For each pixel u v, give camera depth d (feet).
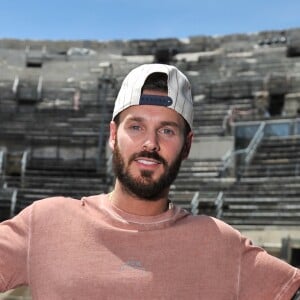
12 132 85.81
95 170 81.00
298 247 48.44
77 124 90.99
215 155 74.79
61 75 118.11
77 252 9.76
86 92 103.24
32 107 101.91
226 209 60.95
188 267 9.72
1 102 102.42
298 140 73.41
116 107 10.66
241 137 76.18
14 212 65.41
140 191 10.04
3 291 10.08
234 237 10.20
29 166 81.56
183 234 10.03
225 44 127.13
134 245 9.83
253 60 115.24
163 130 10.32
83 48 132.57
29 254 9.96
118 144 10.36
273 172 67.62
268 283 9.84
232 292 9.77
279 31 125.08
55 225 10.09
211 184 67.10
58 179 74.64
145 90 10.32
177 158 10.35
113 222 10.11
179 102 10.31
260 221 57.26
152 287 9.47
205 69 115.03
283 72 106.73
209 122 87.04
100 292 9.39
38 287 9.62
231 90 99.14
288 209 58.18
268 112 94.79
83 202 10.69
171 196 64.18
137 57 127.85
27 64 124.57
